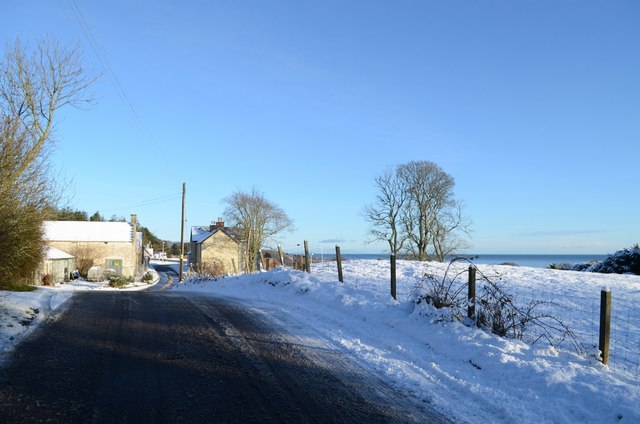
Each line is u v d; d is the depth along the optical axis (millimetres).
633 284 17156
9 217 14969
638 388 5996
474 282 9352
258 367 7066
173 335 9156
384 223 49906
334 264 25484
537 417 5395
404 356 7867
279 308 12758
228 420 5055
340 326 10148
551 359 7172
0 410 5098
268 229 64312
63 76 16984
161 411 5246
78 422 4863
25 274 17688
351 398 5879
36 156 15945
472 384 6418
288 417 5195
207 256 61938
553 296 13992
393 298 12445
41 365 6824
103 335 8977
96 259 56438
